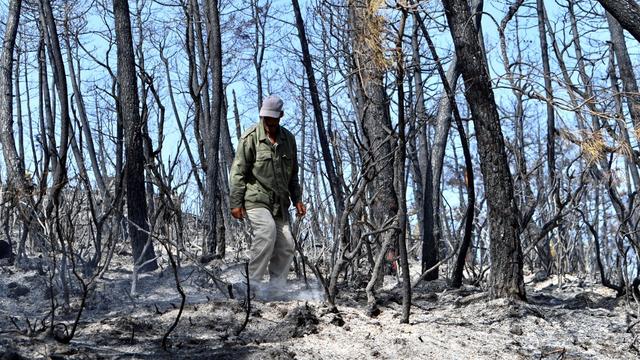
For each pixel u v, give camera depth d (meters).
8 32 12.01
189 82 10.55
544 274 11.01
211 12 12.05
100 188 13.40
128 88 10.46
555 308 7.86
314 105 10.85
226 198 14.30
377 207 9.62
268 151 7.79
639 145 7.70
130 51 10.54
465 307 7.43
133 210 9.96
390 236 7.04
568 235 11.20
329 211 9.81
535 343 6.45
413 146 12.17
